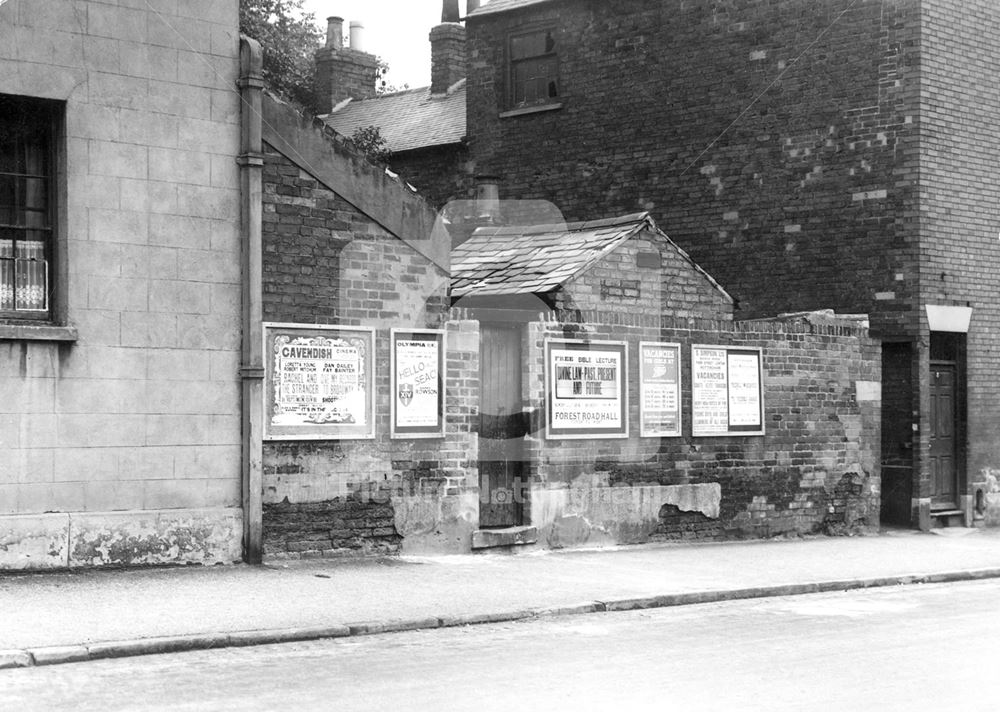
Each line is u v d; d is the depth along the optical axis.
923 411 16.16
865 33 16.62
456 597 10.02
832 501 15.50
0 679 7.07
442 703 6.46
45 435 10.36
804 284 17.08
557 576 11.30
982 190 16.98
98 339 10.61
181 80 11.09
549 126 19.53
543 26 19.62
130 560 10.68
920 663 7.75
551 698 6.61
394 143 21.86
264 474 11.36
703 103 18.03
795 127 17.22
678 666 7.60
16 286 10.48
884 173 16.42
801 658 7.91
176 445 10.98
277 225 11.48
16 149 10.54
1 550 10.09
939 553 14.05
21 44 10.31
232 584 10.23
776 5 17.41
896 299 16.27
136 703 6.41
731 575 11.77
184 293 11.05
